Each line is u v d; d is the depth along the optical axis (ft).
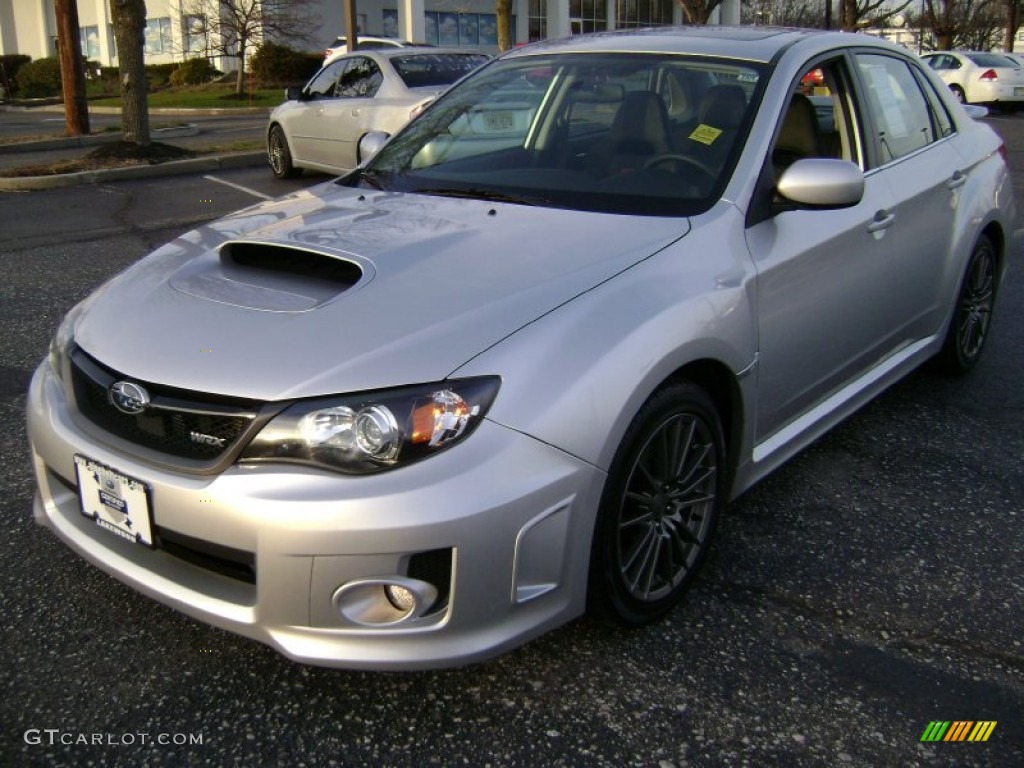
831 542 11.12
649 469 8.95
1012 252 24.98
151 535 7.97
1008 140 54.19
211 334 8.27
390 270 8.87
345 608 7.52
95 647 9.04
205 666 8.80
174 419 7.87
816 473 12.84
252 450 7.53
